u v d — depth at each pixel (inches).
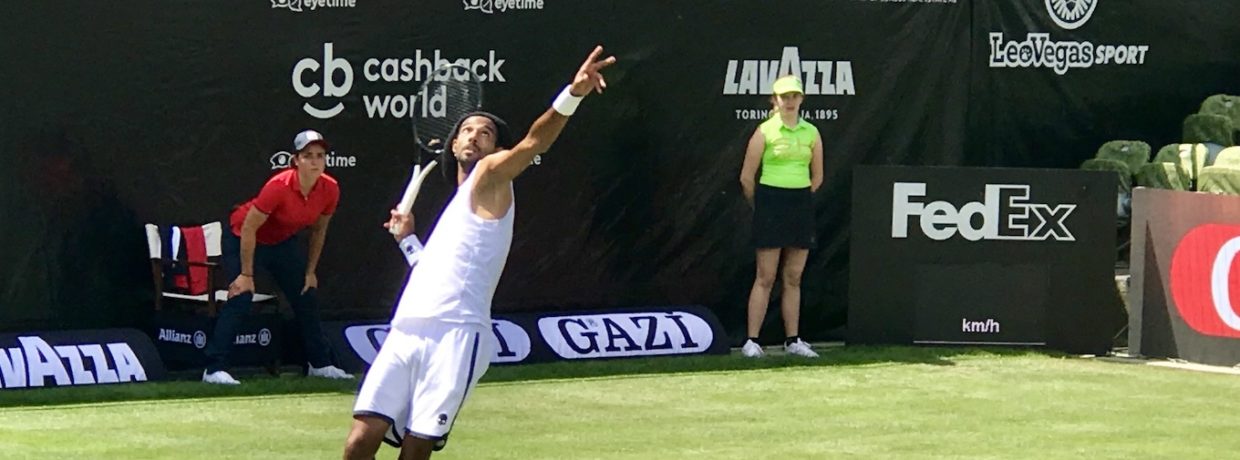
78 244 802.8
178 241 796.0
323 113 843.4
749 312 883.4
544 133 438.9
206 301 786.8
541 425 676.7
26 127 786.2
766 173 865.5
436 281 455.2
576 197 904.3
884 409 724.0
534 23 881.5
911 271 903.1
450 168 479.5
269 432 652.7
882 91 961.5
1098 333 895.7
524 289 896.3
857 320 908.0
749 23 928.3
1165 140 1058.7
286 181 745.0
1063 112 1023.0
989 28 991.0
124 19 799.1
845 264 964.0
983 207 897.5
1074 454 631.2
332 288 855.1
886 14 957.8
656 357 861.8
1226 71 1071.0
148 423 667.4
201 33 814.5
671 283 930.1
